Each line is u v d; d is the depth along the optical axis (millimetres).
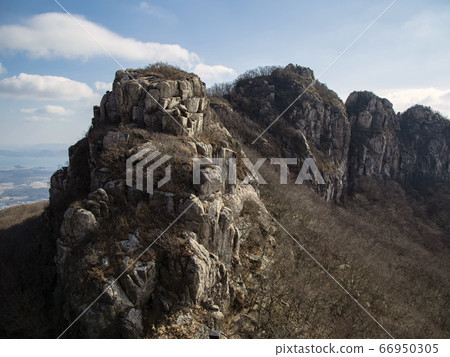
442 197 157625
